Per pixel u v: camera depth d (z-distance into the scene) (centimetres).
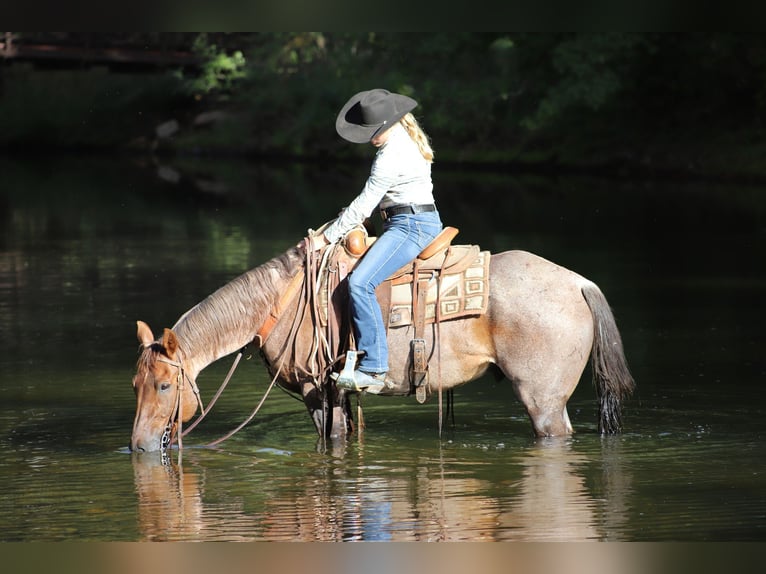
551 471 923
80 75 7231
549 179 4594
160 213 3512
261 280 989
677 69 4797
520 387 965
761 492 860
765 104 4497
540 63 5278
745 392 1205
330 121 6225
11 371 1376
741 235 2712
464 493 866
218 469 952
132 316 1748
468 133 5522
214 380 1330
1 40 6531
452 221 3056
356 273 945
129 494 884
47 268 2336
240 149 6644
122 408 1191
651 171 4716
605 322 961
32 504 861
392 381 974
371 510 831
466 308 950
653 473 912
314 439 1052
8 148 7150
